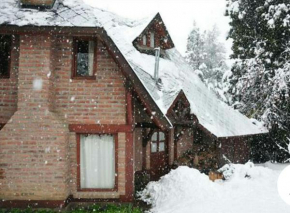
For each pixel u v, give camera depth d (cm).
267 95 2200
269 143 2267
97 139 1154
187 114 1584
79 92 1133
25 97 1062
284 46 2158
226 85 2616
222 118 1880
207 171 1575
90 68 1155
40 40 1065
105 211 1058
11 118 1058
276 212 977
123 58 1070
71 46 1130
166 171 1639
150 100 1106
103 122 1131
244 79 2277
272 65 2228
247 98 2406
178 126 1669
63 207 1053
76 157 1135
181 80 1823
